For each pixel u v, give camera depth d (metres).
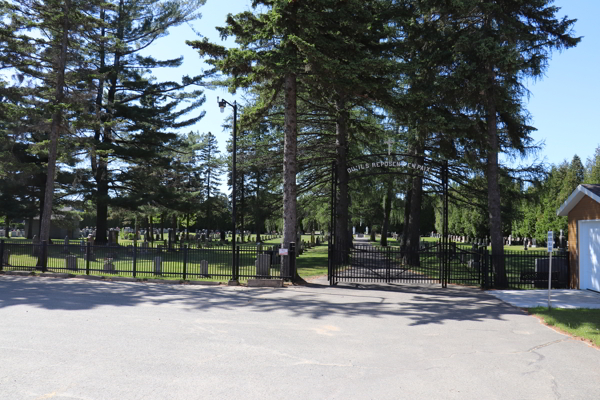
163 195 36.56
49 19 23.44
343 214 25.61
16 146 34.34
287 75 17.70
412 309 12.10
